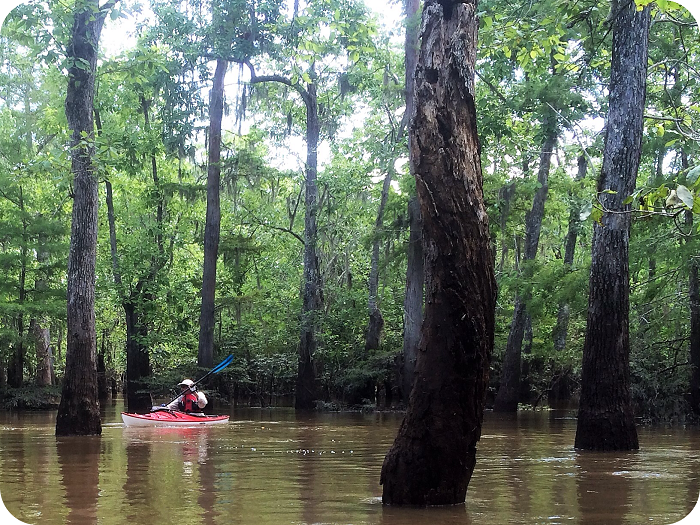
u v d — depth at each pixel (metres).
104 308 34.50
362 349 27.38
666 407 18.38
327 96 29.12
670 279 18.05
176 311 29.78
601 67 18.17
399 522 5.38
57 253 26.44
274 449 11.27
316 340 26.69
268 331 30.47
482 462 9.42
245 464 9.24
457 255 5.84
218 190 26.45
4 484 7.48
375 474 8.21
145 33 26.28
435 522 5.39
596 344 11.02
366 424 17.48
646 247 16.50
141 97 26.05
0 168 24.80
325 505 6.12
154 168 27.39
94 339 14.12
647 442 12.51
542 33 9.75
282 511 5.86
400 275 30.44
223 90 26.77
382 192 26.91
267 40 25.59
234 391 30.00
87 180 13.86
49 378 29.94
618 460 9.63
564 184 22.62
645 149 16.12
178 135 25.91
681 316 19.27
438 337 5.91
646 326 19.19
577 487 7.21
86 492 6.91
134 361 26.52
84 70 13.59
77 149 13.47
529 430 15.12
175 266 33.81
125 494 6.79
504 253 27.52
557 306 20.55
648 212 5.43
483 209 5.97
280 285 33.41
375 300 27.41
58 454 10.53
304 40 12.62
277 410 25.06
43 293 26.27
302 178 29.38
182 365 26.50
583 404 11.11
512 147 21.89
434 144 5.91
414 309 23.19
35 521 5.52
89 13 13.48
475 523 5.37
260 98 28.75
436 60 6.01
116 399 35.38
